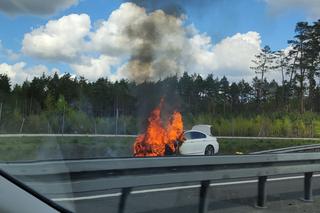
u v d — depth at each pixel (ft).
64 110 76.33
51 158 16.02
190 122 120.37
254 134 175.52
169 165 22.04
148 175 21.29
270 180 37.17
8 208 9.06
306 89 307.99
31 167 13.17
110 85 113.70
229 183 33.81
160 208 23.81
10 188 9.41
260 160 26.78
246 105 299.99
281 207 27.71
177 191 28.32
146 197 26.17
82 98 108.78
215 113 203.00
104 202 22.74
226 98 283.18
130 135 81.82
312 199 30.50
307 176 30.53
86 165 18.16
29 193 9.68
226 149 96.53
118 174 19.95
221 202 27.55
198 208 24.48
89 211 20.52
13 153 14.39
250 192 30.91
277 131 183.42
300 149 67.62
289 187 34.37
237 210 25.94
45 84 109.29
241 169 25.89
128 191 22.24
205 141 72.64
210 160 23.99
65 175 15.88
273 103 311.88
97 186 18.89
